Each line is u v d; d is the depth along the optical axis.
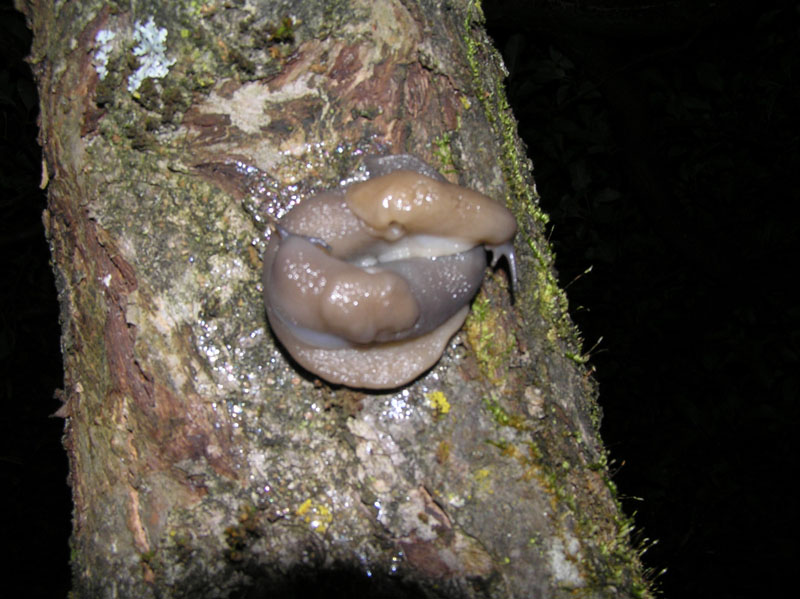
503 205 0.17
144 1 0.16
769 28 0.34
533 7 0.32
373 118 0.16
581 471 0.16
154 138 0.16
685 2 0.32
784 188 0.34
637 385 0.35
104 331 0.16
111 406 0.16
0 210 0.34
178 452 0.15
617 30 0.33
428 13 0.17
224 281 0.16
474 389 0.16
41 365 0.35
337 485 0.15
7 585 0.33
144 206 0.16
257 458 0.15
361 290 0.15
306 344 0.15
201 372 0.16
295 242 0.15
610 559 0.16
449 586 0.15
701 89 0.35
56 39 0.17
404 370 0.15
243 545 0.15
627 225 0.37
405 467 0.15
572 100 0.35
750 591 0.31
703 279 0.35
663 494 0.33
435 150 0.16
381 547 0.15
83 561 0.16
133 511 0.16
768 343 0.34
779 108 0.33
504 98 0.18
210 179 0.16
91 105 0.16
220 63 0.16
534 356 0.16
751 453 0.33
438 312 0.16
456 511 0.15
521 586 0.15
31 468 0.35
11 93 0.32
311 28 0.16
